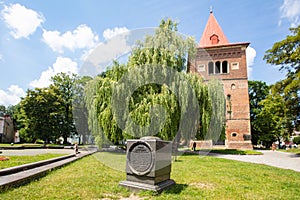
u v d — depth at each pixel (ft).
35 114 99.45
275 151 80.23
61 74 114.32
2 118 120.78
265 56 61.62
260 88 120.26
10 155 39.93
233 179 20.21
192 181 18.56
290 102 56.95
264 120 105.81
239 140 85.20
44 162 25.94
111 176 19.61
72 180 17.92
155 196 13.67
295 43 57.16
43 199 12.71
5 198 12.66
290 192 15.99
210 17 109.40
